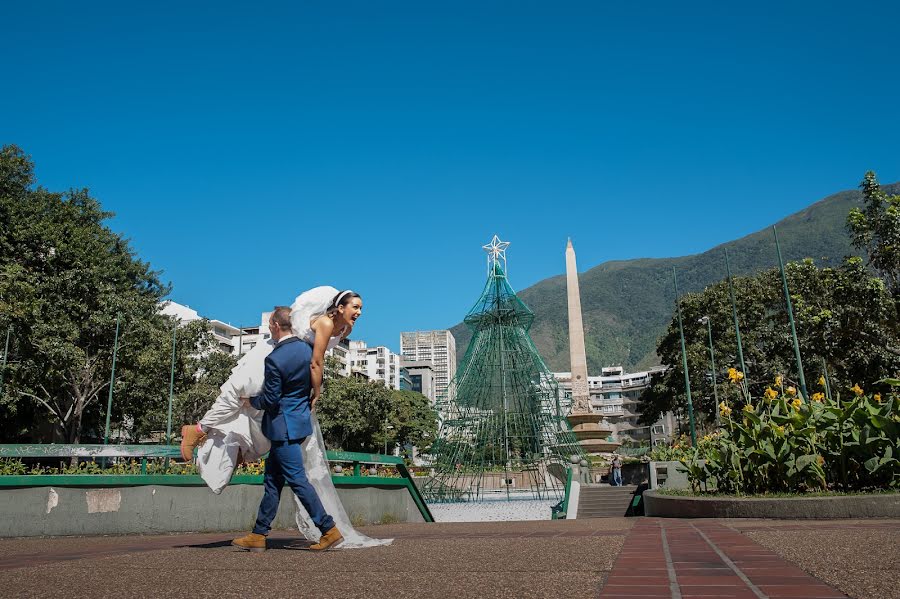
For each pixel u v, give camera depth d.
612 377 149.00
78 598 2.82
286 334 5.22
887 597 2.54
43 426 38.91
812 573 3.19
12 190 33.09
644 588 2.93
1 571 3.73
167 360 35.59
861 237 28.62
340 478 10.28
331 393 56.75
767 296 43.88
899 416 8.98
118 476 8.64
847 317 29.14
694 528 6.52
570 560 3.91
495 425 36.84
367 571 3.60
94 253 33.62
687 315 50.00
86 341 33.16
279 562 4.13
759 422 10.39
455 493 33.31
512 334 39.47
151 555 4.66
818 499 8.15
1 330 28.14
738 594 2.74
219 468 5.30
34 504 8.12
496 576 3.32
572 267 48.28
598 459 43.03
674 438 39.91
